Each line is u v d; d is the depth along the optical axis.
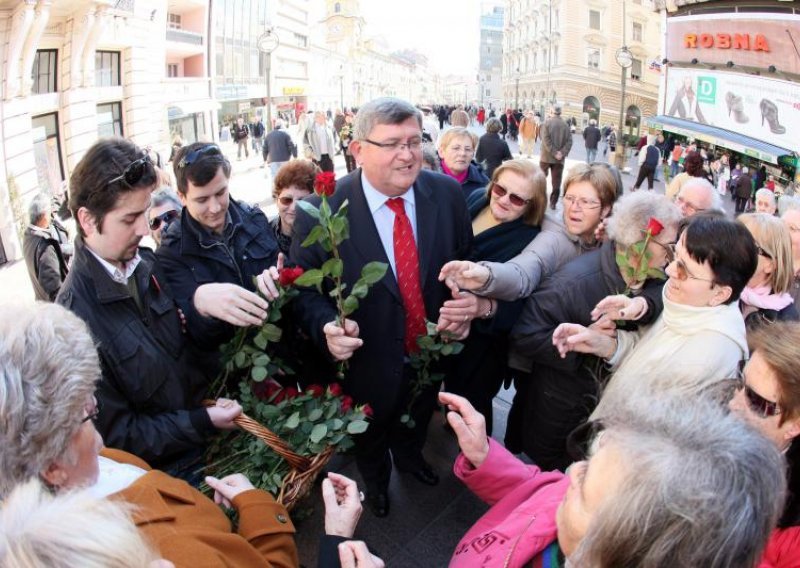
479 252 2.55
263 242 2.31
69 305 1.45
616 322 2.02
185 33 21.62
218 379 1.84
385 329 2.19
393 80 101.00
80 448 1.01
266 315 1.74
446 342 2.17
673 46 20.39
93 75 12.21
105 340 1.48
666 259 1.97
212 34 24.41
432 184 2.35
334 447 1.74
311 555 2.26
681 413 0.84
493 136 7.63
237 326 1.81
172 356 1.66
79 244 1.51
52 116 11.25
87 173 1.41
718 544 0.71
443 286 2.31
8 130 8.57
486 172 7.64
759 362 1.27
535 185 2.46
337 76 60.50
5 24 8.28
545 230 2.48
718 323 1.65
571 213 2.37
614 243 2.09
